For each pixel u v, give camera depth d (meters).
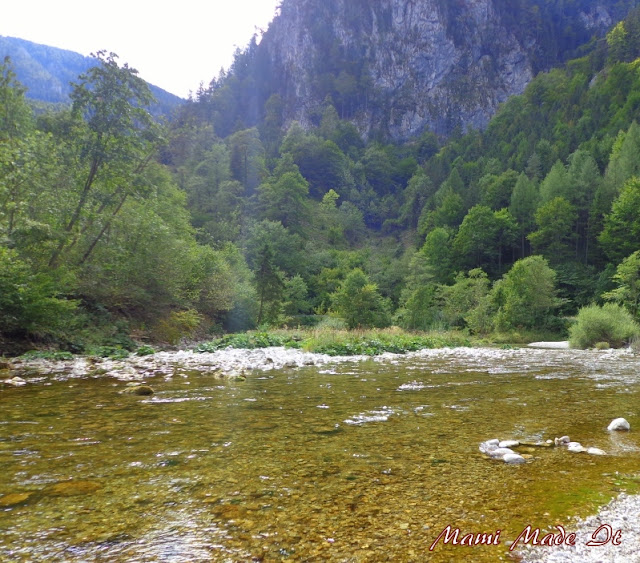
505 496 3.00
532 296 34.59
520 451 4.09
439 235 74.88
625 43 120.25
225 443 4.26
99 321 17.17
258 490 3.07
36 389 7.38
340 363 12.53
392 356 15.15
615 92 105.62
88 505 2.78
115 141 20.69
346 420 5.29
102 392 7.09
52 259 16.05
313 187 136.00
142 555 2.16
